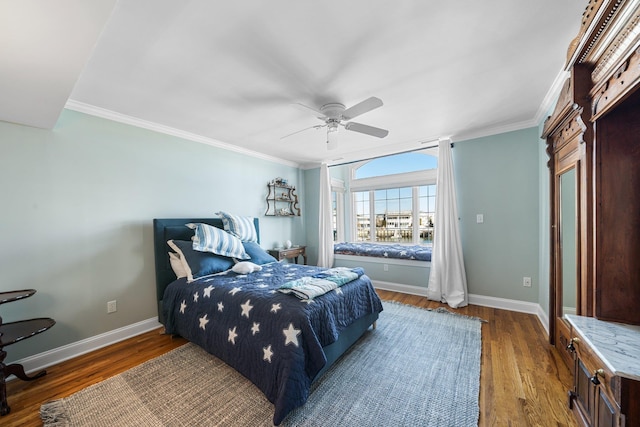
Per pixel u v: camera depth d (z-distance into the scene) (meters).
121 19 1.31
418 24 1.40
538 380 1.80
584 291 1.51
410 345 2.32
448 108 2.55
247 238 3.42
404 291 3.98
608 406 1.07
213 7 1.25
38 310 2.12
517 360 2.05
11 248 2.00
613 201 1.35
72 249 2.30
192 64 1.74
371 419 1.50
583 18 1.17
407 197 4.70
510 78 2.00
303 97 2.23
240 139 3.46
